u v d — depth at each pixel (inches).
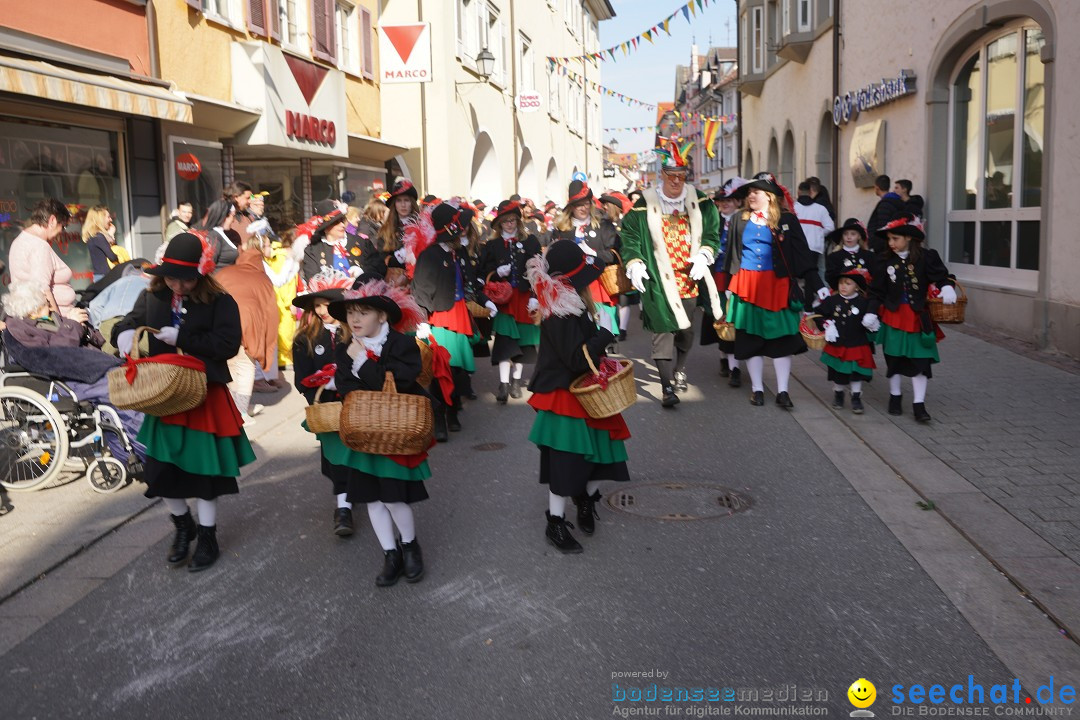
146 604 189.2
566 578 197.0
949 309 306.3
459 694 151.5
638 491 253.6
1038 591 181.8
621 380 204.5
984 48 522.0
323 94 619.8
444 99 807.1
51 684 157.8
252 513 244.5
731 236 347.3
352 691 153.3
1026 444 283.0
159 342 201.3
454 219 327.9
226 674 159.9
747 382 396.2
